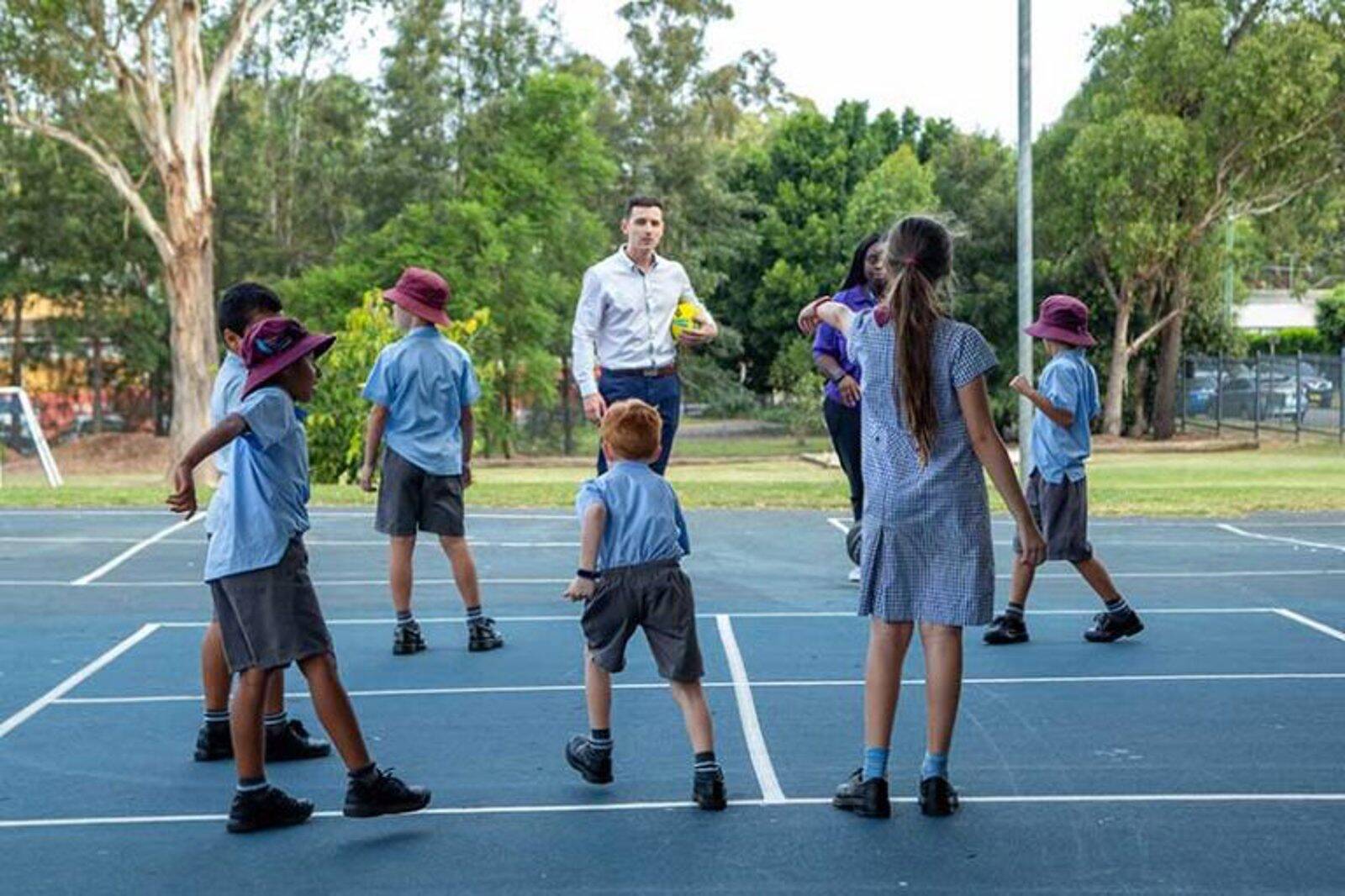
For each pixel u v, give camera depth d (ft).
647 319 30.73
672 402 31.12
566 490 66.69
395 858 17.42
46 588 39.11
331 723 18.28
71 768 21.76
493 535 49.93
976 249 156.66
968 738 22.72
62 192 160.86
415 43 153.79
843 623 33.01
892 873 16.63
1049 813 18.85
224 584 18.30
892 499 18.54
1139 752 21.84
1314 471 95.71
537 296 142.92
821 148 184.24
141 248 165.58
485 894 16.16
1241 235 164.66
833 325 19.99
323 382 85.92
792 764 21.42
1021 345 70.13
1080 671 27.58
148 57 93.97
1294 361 142.72
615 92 176.24
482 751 22.41
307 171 173.17
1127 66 137.80
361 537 49.24
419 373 29.53
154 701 26.25
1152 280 145.38
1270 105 128.67
